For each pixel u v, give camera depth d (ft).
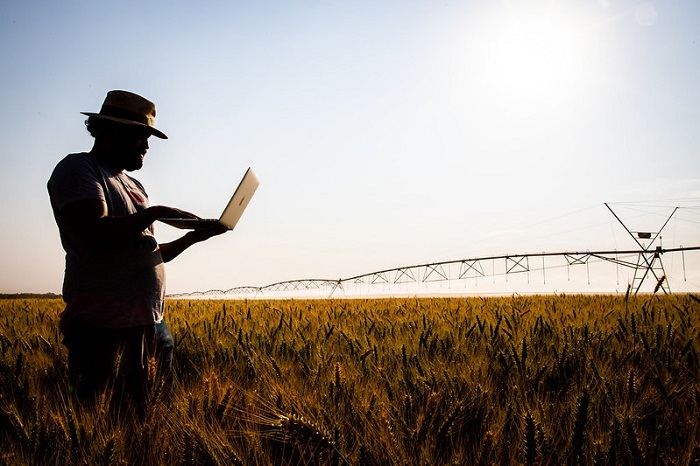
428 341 16.40
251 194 10.71
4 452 7.44
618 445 7.47
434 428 8.08
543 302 37.60
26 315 25.99
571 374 11.55
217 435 7.52
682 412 8.96
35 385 11.04
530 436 7.22
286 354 14.47
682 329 17.83
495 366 12.36
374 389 10.41
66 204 9.42
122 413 9.21
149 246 11.06
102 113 10.55
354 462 7.29
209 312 28.94
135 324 10.38
